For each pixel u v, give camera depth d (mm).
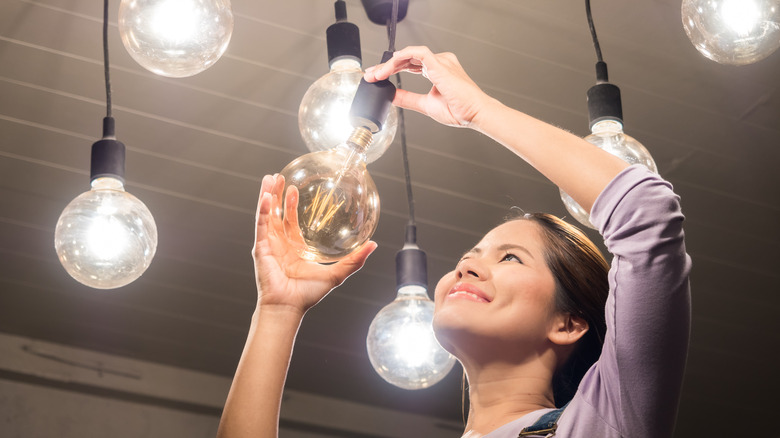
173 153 2549
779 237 2979
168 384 3443
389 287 3086
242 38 2248
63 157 2547
